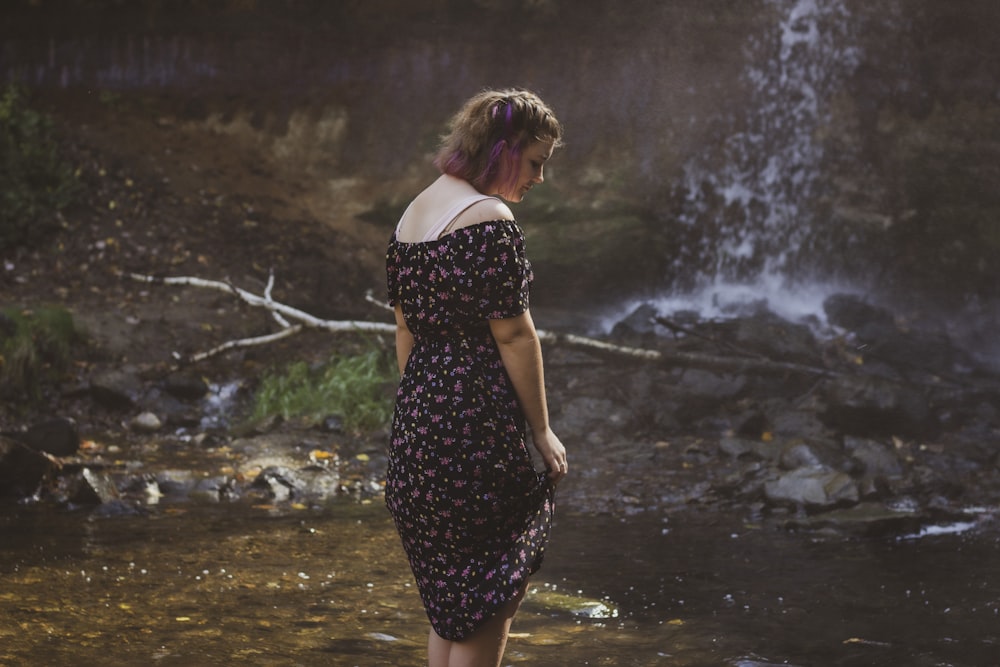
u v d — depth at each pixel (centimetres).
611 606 421
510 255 277
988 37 1191
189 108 1292
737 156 1249
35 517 539
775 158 1242
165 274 1030
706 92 1268
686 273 1199
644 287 1168
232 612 401
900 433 723
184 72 1305
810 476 589
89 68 1288
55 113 1243
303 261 1131
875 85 1228
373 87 1316
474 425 280
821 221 1198
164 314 951
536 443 291
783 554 500
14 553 471
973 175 1160
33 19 1283
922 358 886
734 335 902
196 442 727
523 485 285
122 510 556
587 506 594
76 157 1162
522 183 296
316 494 614
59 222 1066
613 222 1191
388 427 763
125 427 759
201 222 1141
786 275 1195
